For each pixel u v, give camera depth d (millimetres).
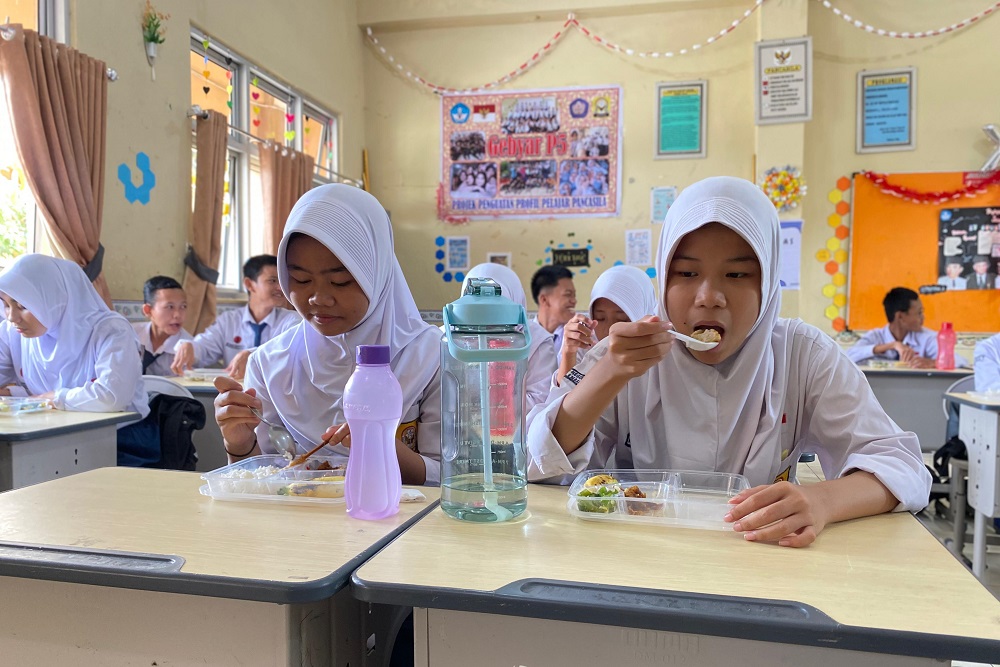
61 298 2221
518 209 5188
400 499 949
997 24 4590
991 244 4633
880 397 3607
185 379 2885
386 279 1341
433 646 693
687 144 4918
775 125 4645
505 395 902
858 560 746
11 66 2564
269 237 4105
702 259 994
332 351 1330
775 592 657
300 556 749
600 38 4992
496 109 5172
